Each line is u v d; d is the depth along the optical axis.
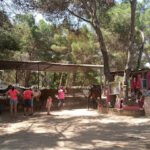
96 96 29.56
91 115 23.61
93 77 43.41
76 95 33.88
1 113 25.66
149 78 24.00
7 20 24.05
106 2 26.67
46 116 23.39
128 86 24.86
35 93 28.98
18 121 20.84
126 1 29.00
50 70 32.88
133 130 16.23
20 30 34.59
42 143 13.12
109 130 16.36
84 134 15.27
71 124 18.86
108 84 26.06
